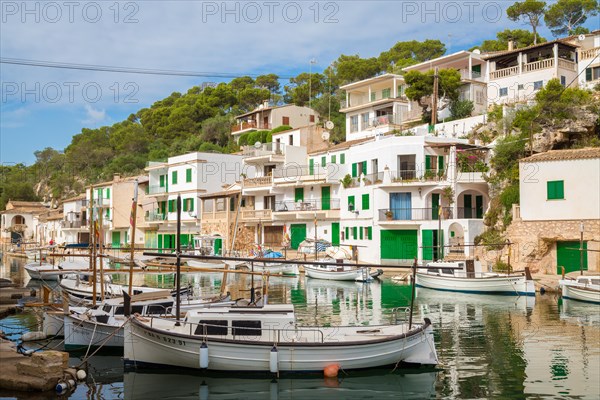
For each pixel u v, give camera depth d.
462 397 16.64
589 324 26.91
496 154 50.31
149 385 18.02
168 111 117.31
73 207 96.50
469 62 64.44
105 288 31.22
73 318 22.42
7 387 16.86
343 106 87.38
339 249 51.22
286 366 18.84
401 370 19.56
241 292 40.38
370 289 41.50
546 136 47.81
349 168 59.50
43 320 25.22
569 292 34.25
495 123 54.50
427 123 64.19
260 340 19.58
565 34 78.94
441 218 50.50
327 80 107.44
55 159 139.75
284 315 20.08
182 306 25.03
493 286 37.09
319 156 66.06
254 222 66.62
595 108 47.66
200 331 19.69
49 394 16.73
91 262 31.48
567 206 40.31
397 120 68.31
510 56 60.47
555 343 23.02
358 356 19.25
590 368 19.28
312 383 18.25
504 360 20.50
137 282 48.16
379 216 53.31
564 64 56.47
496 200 48.25
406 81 63.00
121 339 22.41
